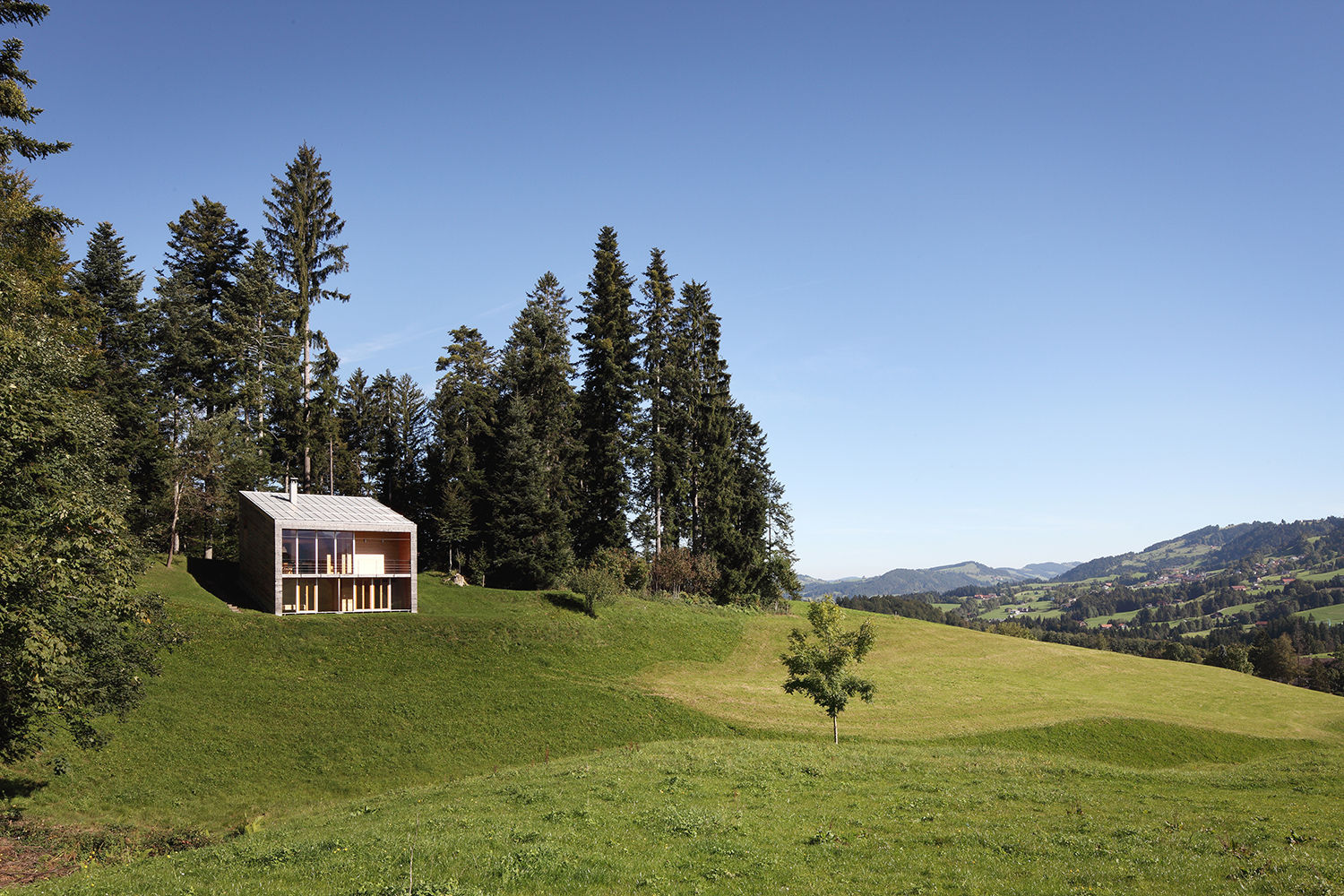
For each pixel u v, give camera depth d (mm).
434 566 74688
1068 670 64562
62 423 21500
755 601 81500
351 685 42000
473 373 78438
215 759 32781
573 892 12750
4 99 25312
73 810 27484
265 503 54406
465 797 21469
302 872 14195
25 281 30875
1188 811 19062
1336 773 26250
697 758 26531
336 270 68062
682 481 74312
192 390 59344
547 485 71312
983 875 13500
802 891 12789
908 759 27688
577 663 52719
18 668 18453
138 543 30266
